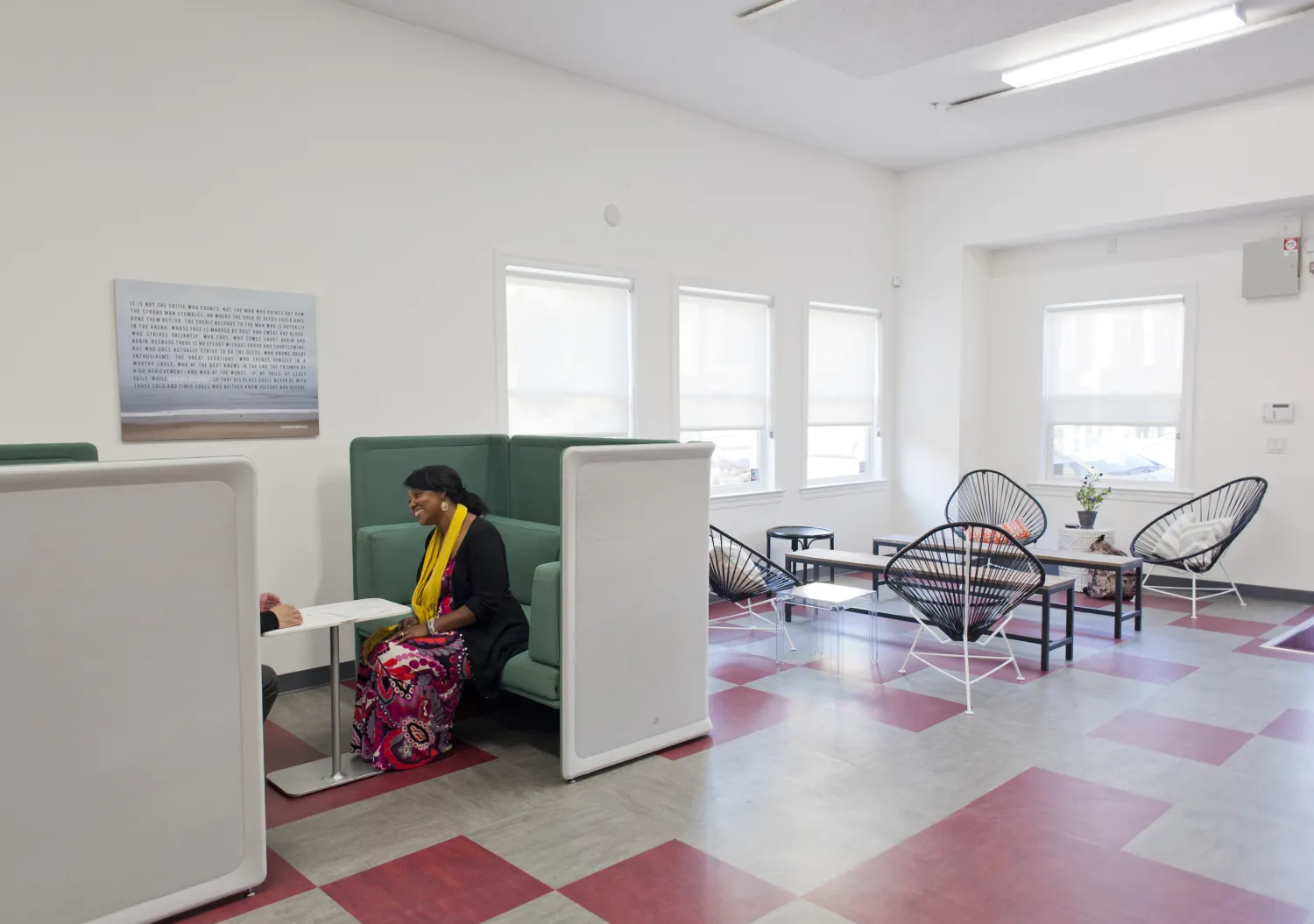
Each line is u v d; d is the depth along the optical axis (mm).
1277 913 2484
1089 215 6973
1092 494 7039
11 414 3768
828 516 7691
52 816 2232
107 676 2299
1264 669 4895
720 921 2449
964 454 7883
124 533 2307
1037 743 3805
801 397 7379
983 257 7996
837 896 2580
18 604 2152
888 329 8180
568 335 5801
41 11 3783
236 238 4340
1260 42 5207
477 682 3762
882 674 4848
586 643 3402
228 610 2498
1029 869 2736
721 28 4988
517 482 5027
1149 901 2549
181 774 2439
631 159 6035
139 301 4047
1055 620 6070
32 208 3787
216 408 4293
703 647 3881
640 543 3576
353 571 4668
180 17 4141
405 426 4965
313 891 2625
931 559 4531
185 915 2490
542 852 2852
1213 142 6340
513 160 5402
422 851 2865
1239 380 6773
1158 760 3607
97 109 3932
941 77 5770
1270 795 3270
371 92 4793
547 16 4848
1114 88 5957
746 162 6824
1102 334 7520
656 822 3068
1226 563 6883
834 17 4633
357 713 3672
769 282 7043
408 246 4957
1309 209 6387
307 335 4570
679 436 6441
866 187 7867
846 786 3365
